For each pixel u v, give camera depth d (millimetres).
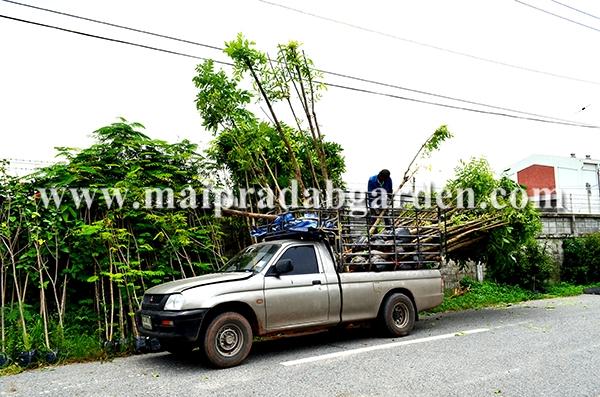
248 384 5836
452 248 10734
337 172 13383
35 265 8453
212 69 11109
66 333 8234
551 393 5164
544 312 11375
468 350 7309
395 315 8680
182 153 10102
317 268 7906
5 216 8508
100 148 9438
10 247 8250
